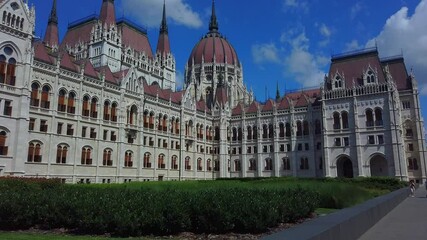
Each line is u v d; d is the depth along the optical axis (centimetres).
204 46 15238
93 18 11344
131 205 1966
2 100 5559
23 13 5988
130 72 8225
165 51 13300
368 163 8588
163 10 13900
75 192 2391
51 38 11638
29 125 5988
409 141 9388
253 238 1841
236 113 11406
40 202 2152
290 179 6050
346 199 3206
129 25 12106
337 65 9788
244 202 1956
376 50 9325
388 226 2189
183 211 1930
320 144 9512
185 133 9931
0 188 3253
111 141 7544
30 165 5869
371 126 8681
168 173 9112
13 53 5809
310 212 2506
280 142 10225
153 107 8850
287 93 11831
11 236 1862
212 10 16675
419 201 4209
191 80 13750
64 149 6538
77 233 1989
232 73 15050
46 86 6347
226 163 11012
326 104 9362
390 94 8500
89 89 7162
